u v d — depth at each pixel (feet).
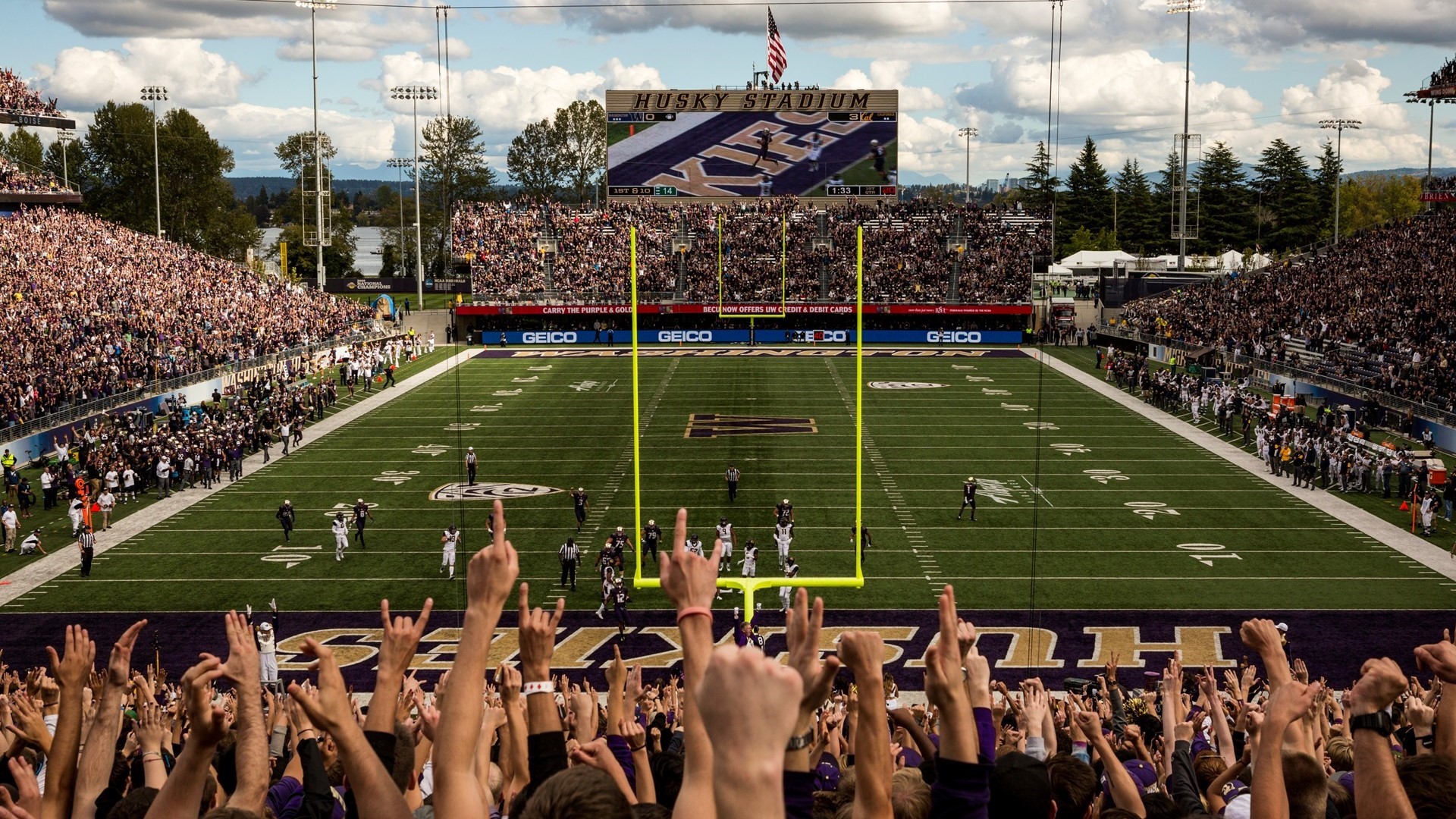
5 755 21.27
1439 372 139.23
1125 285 268.41
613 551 86.12
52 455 124.47
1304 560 92.63
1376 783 12.22
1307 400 156.46
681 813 10.21
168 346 165.48
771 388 176.96
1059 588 86.33
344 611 82.94
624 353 221.66
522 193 396.57
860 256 64.44
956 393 171.83
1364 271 194.29
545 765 13.78
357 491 115.65
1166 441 138.10
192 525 104.12
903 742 30.32
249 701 13.74
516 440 138.72
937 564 91.91
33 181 212.02
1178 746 20.84
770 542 97.50
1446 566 90.99
